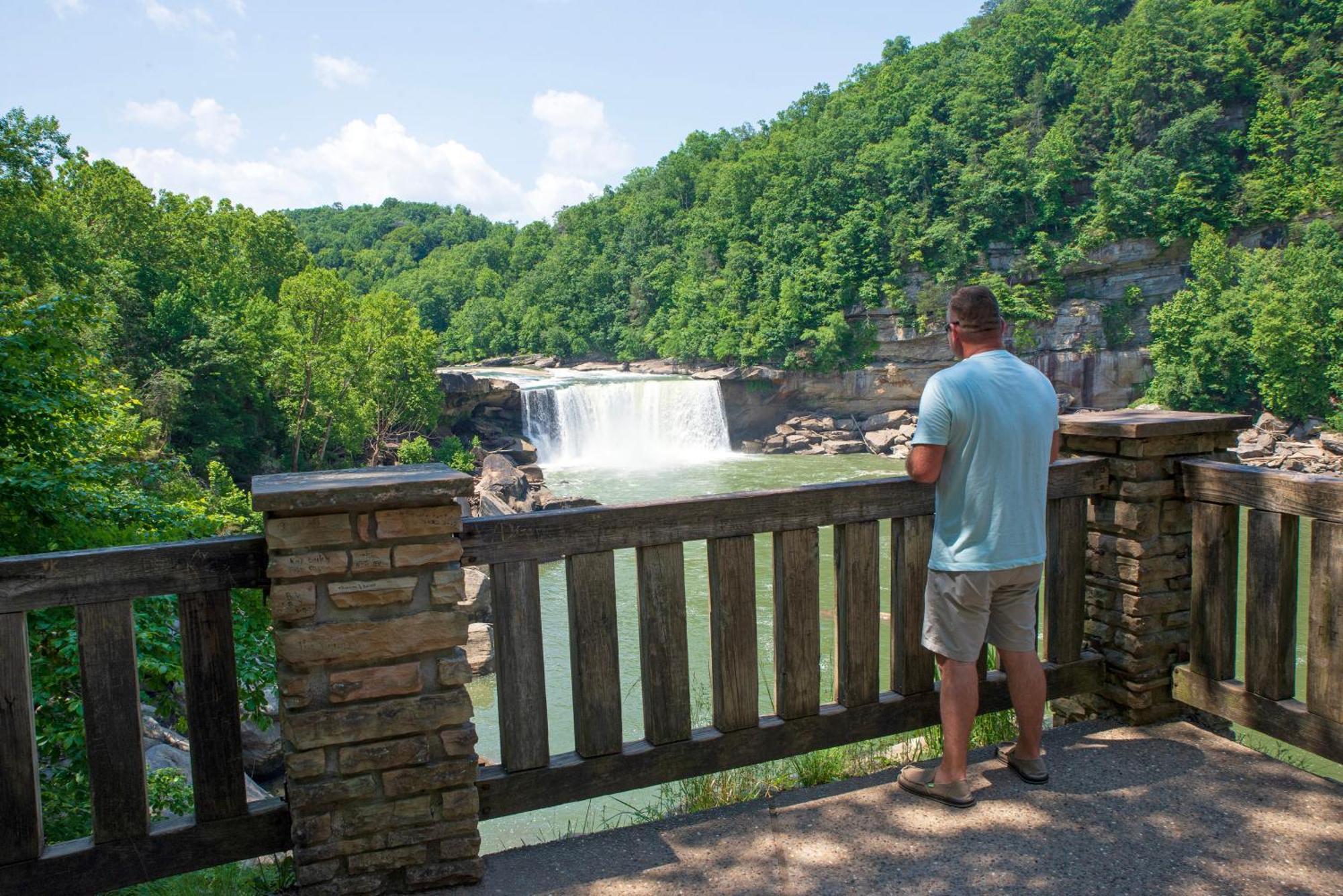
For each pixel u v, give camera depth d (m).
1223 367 75.81
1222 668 3.81
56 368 8.54
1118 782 3.44
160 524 9.05
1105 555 4.09
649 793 9.23
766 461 65.06
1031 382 3.26
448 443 55.22
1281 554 3.52
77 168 57.06
